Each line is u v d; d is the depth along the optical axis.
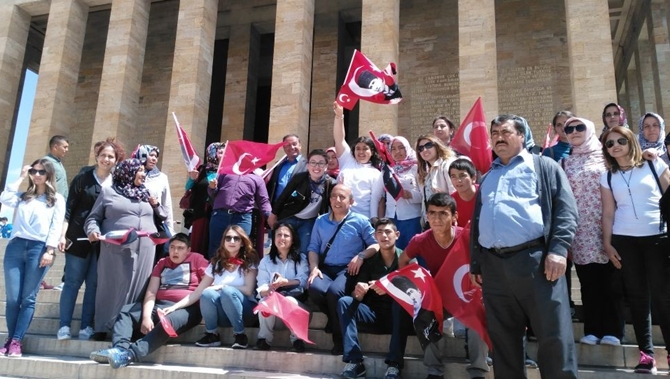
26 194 7.69
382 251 7.02
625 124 7.86
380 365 6.30
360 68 8.81
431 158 7.38
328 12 23.12
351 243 7.48
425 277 5.98
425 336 6.03
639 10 19.88
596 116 15.02
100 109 19.36
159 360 7.07
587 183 6.79
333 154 9.62
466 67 16.23
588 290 6.64
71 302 7.88
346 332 6.32
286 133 17.16
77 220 8.12
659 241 6.04
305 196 8.48
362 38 17.22
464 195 6.58
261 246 9.04
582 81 15.39
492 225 4.96
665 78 17.66
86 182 8.27
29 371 6.92
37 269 7.58
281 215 8.55
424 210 7.55
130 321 7.26
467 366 5.97
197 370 6.49
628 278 6.15
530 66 19.95
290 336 7.35
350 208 8.38
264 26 23.98
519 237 4.82
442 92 20.67
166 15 24.84
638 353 6.29
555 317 4.61
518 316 4.93
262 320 7.09
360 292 6.53
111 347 7.16
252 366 6.73
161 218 8.25
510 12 20.77
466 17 16.69
